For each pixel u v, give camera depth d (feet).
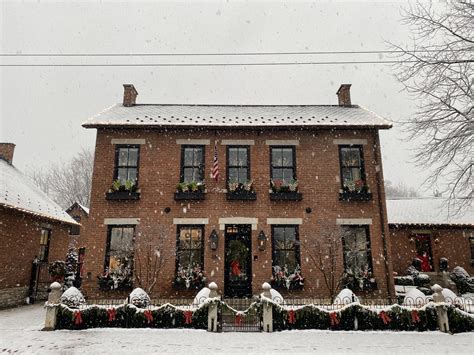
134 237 47.09
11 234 53.16
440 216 72.18
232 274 47.01
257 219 47.96
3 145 69.77
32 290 58.18
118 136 50.60
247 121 51.34
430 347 28.99
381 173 49.62
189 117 53.01
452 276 66.49
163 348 28.27
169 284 45.68
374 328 35.17
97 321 35.32
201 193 48.16
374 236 47.67
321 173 49.90
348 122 50.62
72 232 103.30
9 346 28.81
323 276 45.98
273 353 26.91
